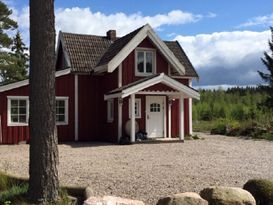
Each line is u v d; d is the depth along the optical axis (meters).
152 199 8.41
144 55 23.72
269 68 57.06
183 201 6.77
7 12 36.47
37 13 7.48
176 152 17.17
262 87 56.75
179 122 23.25
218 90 80.12
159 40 23.59
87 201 6.62
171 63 23.95
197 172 11.70
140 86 21.16
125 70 23.05
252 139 24.39
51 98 7.52
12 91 22.14
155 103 23.84
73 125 23.77
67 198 7.55
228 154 16.42
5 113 21.98
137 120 23.28
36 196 7.39
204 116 53.25
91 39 26.27
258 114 37.47
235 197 7.04
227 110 51.81
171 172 11.69
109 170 12.11
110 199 6.74
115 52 23.34
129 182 10.10
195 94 22.41
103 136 24.17
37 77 7.46
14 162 14.06
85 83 24.20
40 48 7.48
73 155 16.19
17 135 22.20
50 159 7.46
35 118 7.45
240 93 80.00
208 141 22.75
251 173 11.55
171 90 22.16
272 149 18.41
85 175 11.18
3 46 37.28
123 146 20.00
